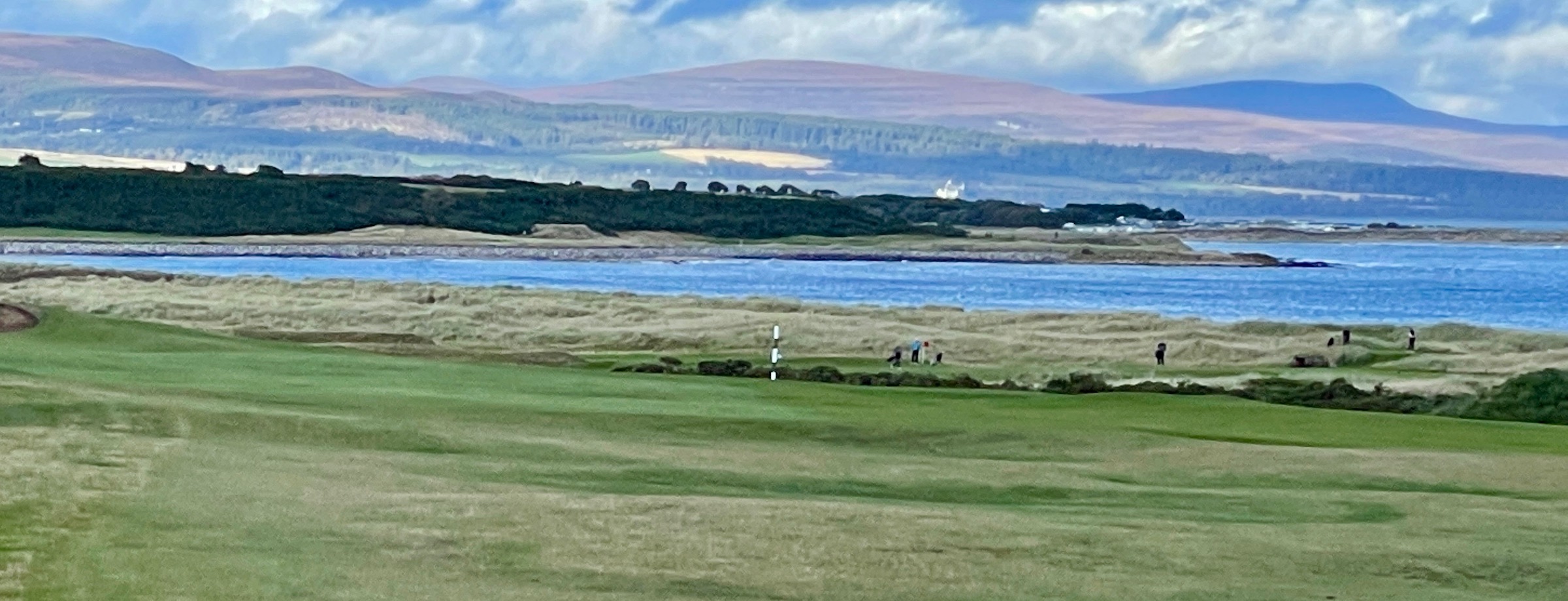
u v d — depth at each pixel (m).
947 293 152.00
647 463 24.38
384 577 15.45
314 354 41.81
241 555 16.08
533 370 39.56
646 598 15.12
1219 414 33.47
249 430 25.78
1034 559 17.36
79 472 20.64
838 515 19.53
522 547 17.09
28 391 27.66
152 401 27.80
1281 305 144.62
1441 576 17.05
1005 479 23.97
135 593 14.30
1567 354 68.25
